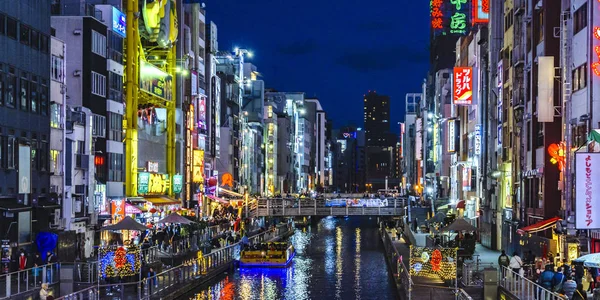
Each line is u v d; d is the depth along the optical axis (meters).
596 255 34.47
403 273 52.19
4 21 48.72
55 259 47.97
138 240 66.06
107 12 71.00
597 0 43.16
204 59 111.00
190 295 53.88
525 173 58.62
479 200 83.75
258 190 160.25
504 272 42.50
